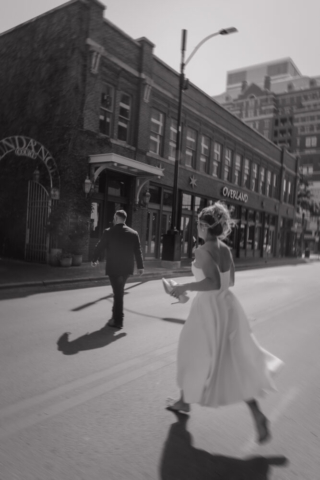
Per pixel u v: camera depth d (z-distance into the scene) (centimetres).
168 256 1709
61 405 343
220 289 305
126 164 1549
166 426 315
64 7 1588
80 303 821
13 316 676
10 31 1775
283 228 3975
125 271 620
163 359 479
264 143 3344
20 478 238
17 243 1625
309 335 648
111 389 383
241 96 9838
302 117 9069
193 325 306
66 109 1552
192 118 2297
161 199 2064
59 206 1484
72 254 1458
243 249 3114
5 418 315
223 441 297
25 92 1686
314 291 1222
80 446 278
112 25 1655
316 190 8681
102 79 1653
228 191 2691
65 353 486
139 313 747
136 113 1842
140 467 256
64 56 1580
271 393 401
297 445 298
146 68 1850
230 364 294
